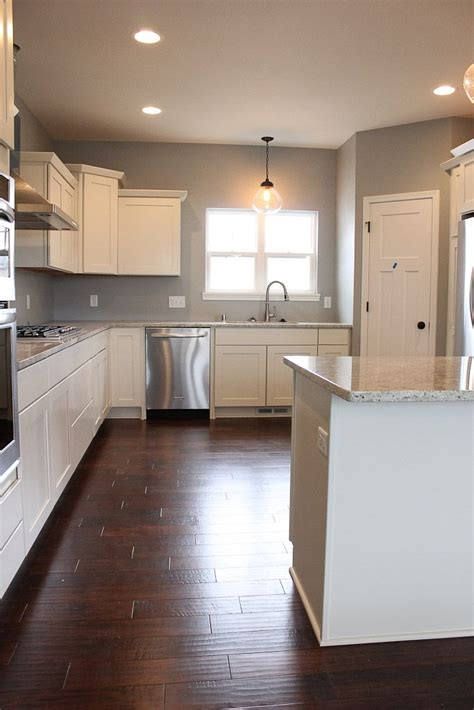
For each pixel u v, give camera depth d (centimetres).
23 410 213
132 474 351
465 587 185
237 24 309
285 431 470
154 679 164
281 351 519
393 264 498
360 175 509
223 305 569
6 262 196
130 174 546
